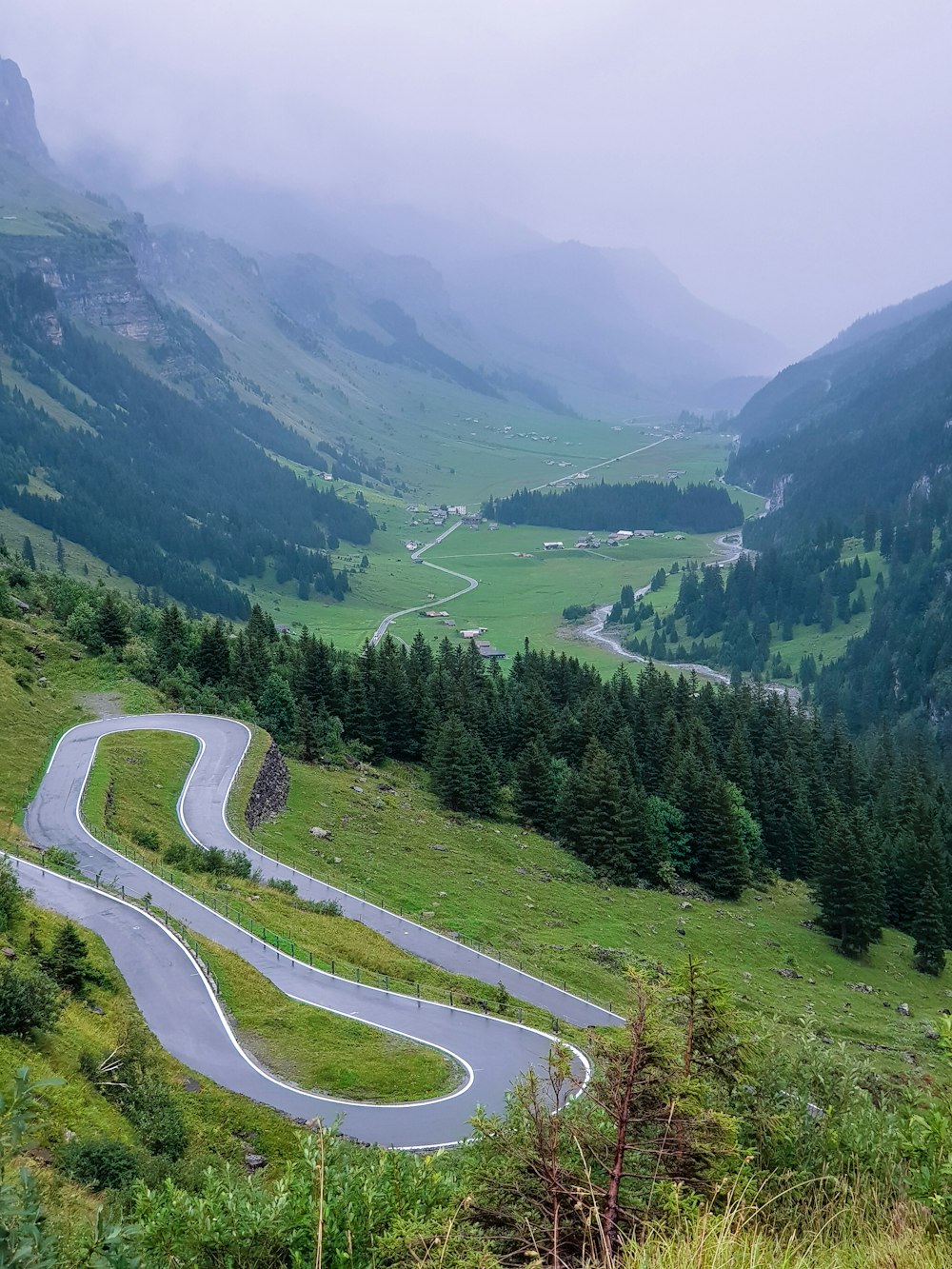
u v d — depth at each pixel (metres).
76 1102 31.05
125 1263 9.46
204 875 68.50
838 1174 14.11
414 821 104.94
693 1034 15.62
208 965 51.06
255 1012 47.84
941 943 105.00
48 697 99.50
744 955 95.31
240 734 100.06
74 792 77.12
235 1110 38.31
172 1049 42.78
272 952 57.31
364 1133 38.59
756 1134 15.25
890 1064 61.41
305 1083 42.31
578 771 126.62
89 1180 25.56
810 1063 17.28
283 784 98.88
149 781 85.88
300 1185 14.67
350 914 74.38
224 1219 14.42
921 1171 12.46
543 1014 60.19
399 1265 12.99
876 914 104.19
